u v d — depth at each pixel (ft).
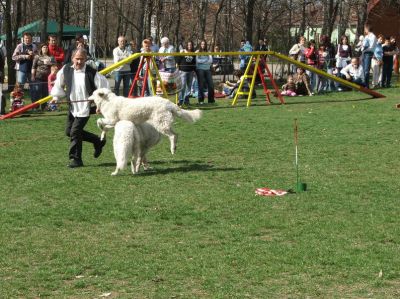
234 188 33.37
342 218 28.19
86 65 38.42
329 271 22.43
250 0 109.60
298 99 73.61
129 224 27.73
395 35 141.90
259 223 27.63
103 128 37.24
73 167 38.68
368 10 138.41
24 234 26.55
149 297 20.52
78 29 115.34
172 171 37.42
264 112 62.23
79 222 28.14
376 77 86.53
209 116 59.82
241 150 43.68
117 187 33.78
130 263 23.26
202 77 69.62
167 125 37.14
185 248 24.75
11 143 47.26
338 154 41.91
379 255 23.75
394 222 27.61
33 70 64.23
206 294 20.72
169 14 147.64
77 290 21.15
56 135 50.39
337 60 82.74
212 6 176.76
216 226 27.35
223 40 168.35
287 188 33.30
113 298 20.48
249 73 75.05
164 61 66.80
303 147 44.39
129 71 67.05
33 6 156.35
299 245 24.93
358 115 59.41
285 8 152.15
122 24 175.01
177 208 29.84
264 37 142.72
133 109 36.68
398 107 64.13
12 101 64.64
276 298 20.39
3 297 20.59
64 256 24.06
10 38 85.61
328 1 136.26
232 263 23.20
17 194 32.78
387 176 35.83
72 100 38.27
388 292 20.79
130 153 35.83
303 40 86.63
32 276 22.25
